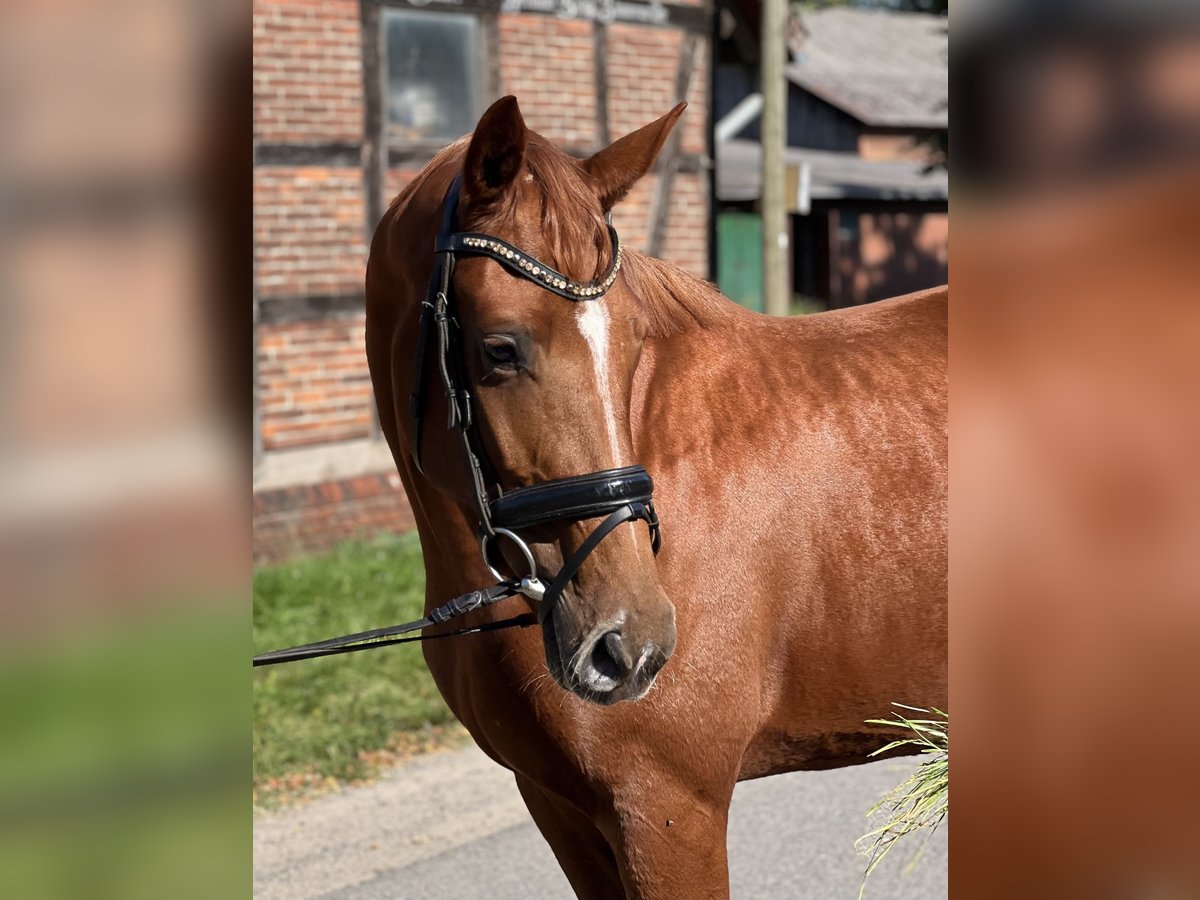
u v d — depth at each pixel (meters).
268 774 4.34
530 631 2.26
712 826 2.33
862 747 2.56
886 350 2.53
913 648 2.42
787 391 2.45
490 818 4.18
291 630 5.44
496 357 1.90
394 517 7.35
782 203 9.04
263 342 6.97
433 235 2.14
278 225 7.01
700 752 2.29
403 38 7.50
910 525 2.40
